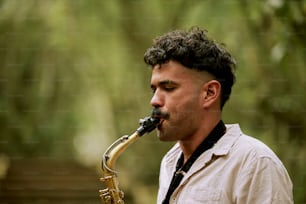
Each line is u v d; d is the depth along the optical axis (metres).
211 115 4.85
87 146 13.24
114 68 11.97
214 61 4.83
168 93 4.82
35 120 12.23
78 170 13.73
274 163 4.59
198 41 4.83
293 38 9.17
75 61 12.02
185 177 4.79
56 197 13.10
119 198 5.42
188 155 4.91
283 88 9.97
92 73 12.06
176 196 4.82
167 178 5.14
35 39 11.96
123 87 12.09
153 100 4.84
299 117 9.95
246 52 10.22
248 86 10.20
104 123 12.40
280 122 10.00
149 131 5.09
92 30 11.77
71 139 12.51
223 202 4.61
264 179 4.55
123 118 12.34
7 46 12.02
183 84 4.79
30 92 12.19
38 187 12.98
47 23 11.91
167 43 4.81
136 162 12.92
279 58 9.19
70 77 12.11
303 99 9.88
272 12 9.38
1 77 12.07
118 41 11.73
